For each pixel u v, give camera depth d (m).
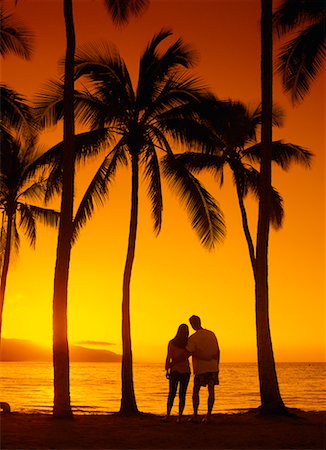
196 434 13.38
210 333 15.34
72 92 18.34
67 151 17.98
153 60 24.11
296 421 16.69
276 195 28.17
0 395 56.44
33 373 169.38
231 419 16.95
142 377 150.38
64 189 17.80
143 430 14.02
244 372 194.25
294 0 20.00
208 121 23.22
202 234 23.48
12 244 34.62
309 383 102.69
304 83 20.95
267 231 18.83
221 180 27.77
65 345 17.02
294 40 20.20
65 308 17.20
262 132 19.19
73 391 69.62
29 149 31.31
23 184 31.73
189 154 26.92
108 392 66.88
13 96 23.66
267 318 18.47
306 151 27.38
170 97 23.73
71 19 18.69
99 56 23.12
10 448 11.30
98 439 12.55
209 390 15.28
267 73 19.30
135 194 23.88
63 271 17.36
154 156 23.97
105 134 23.47
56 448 11.40
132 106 23.83
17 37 23.11
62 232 17.59
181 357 15.44
